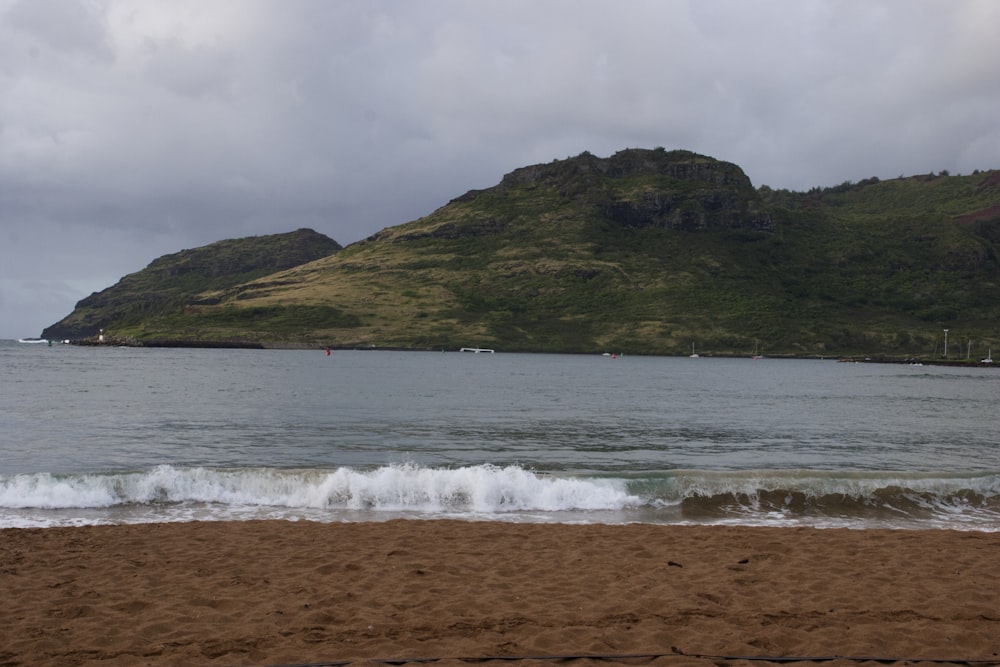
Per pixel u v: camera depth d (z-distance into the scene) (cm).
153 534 1305
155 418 3709
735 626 860
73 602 916
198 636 808
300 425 3506
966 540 1355
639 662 754
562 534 1357
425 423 3725
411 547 1237
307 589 987
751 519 1661
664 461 2664
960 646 807
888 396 7031
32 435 2984
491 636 819
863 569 1126
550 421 3988
